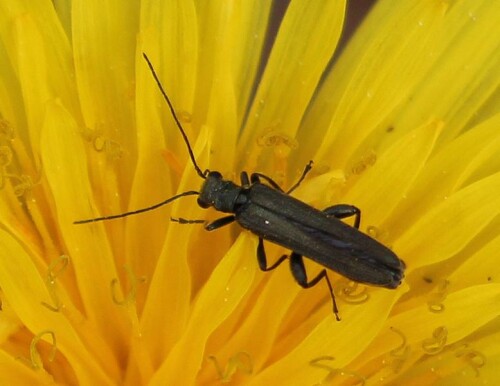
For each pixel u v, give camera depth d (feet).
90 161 0.21
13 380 0.20
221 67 0.20
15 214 0.20
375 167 0.20
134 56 0.21
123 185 0.21
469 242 0.21
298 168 0.21
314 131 0.21
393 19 0.21
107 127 0.21
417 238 0.20
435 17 0.21
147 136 0.20
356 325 0.20
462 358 0.20
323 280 0.21
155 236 0.21
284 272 0.20
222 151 0.21
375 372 0.20
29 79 0.20
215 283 0.19
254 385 0.20
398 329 0.20
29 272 0.20
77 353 0.20
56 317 0.20
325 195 0.20
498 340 0.20
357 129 0.21
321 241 0.20
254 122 0.21
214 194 0.20
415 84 0.21
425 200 0.21
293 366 0.20
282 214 0.20
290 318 0.21
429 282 0.21
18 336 0.20
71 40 0.21
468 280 0.20
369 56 0.21
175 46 0.21
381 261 0.19
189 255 0.21
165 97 0.20
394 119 0.21
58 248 0.21
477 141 0.21
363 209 0.20
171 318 0.20
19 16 0.20
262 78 0.21
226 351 0.20
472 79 0.21
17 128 0.21
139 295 0.21
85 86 0.21
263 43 0.21
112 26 0.21
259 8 0.21
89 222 0.20
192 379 0.20
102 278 0.20
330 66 0.22
